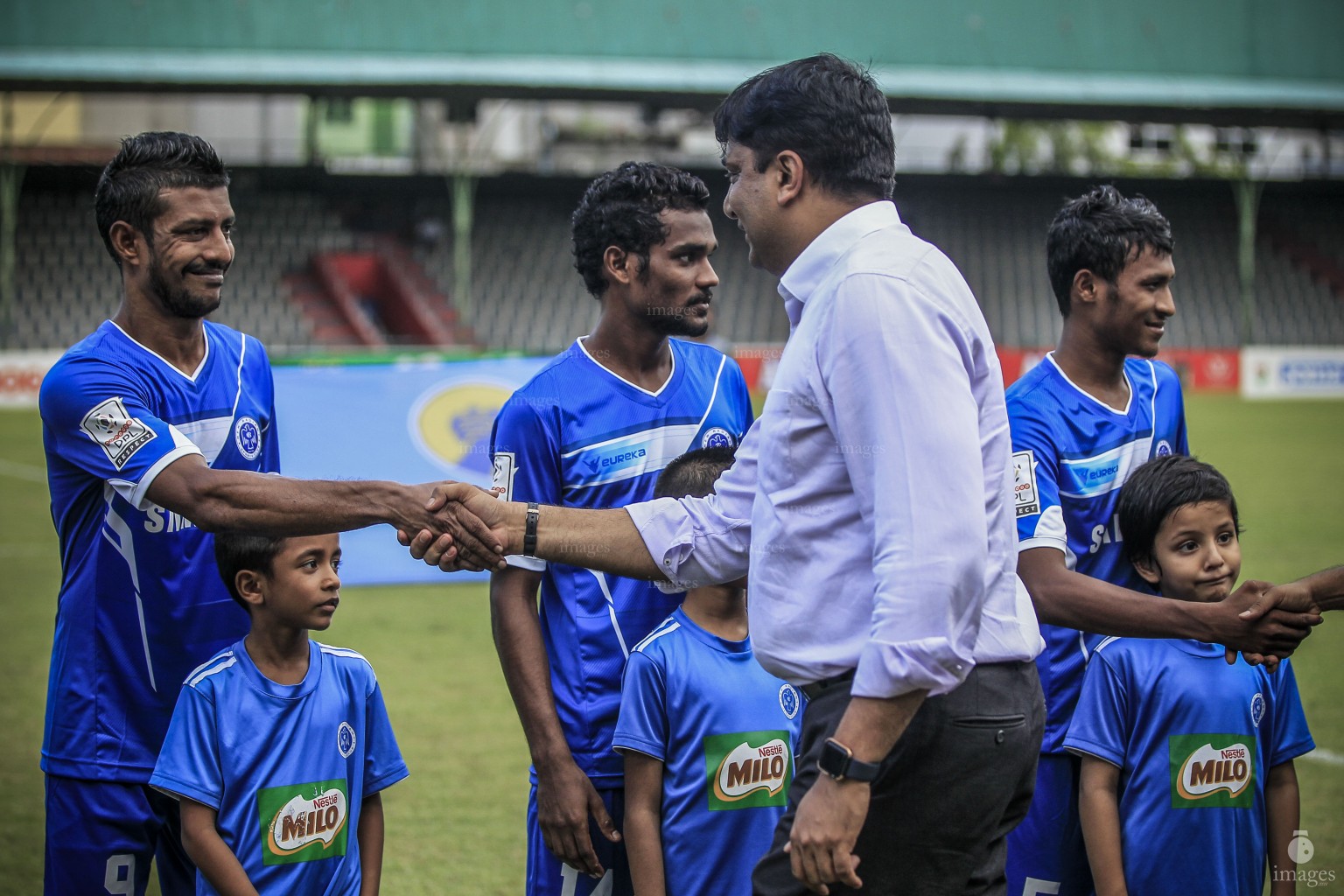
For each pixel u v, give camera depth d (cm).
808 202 216
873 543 198
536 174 2617
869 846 207
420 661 644
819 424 206
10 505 1131
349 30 2262
